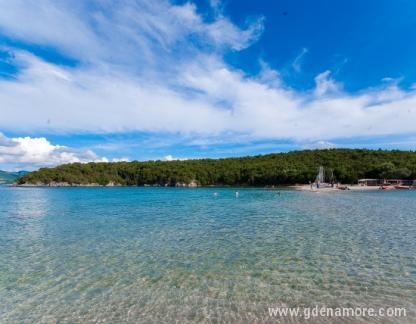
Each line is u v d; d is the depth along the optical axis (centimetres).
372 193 7569
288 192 8675
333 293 1081
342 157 14988
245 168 15125
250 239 1953
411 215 2991
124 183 17625
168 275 1299
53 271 1381
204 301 1039
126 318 938
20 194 8981
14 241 2016
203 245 1814
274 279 1227
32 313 985
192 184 15788
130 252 1683
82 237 2111
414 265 1367
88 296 1103
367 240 1859
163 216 3225
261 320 905
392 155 14088
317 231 2175
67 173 17888
